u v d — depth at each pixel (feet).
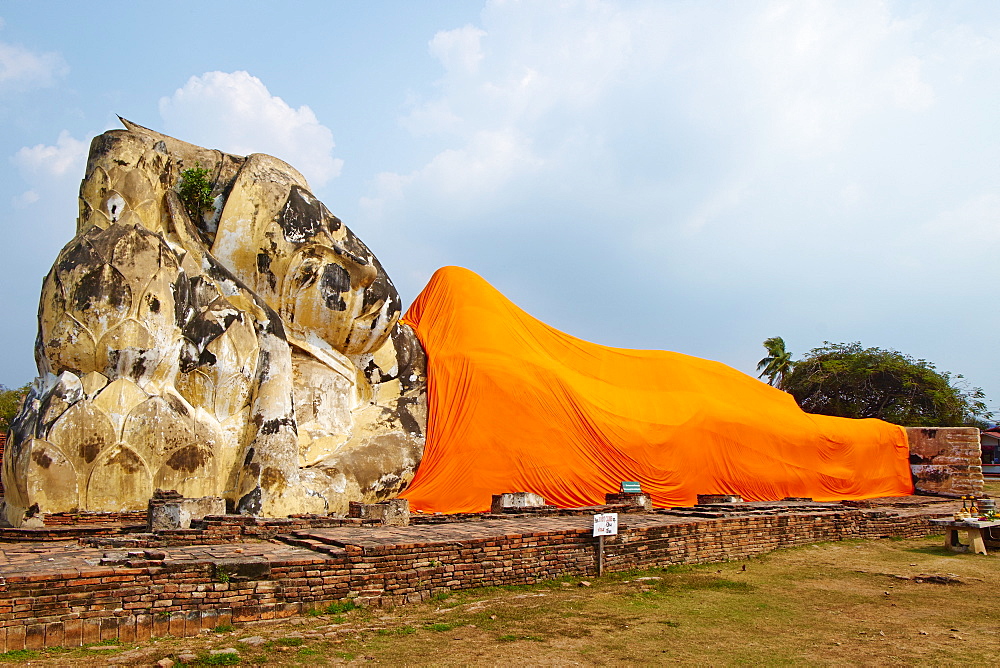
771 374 187.21
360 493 67.92
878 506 84.23
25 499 51.70
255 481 60.23
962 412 172.04
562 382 84.53
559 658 25.89
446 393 80.12
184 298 61.57
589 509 64.18
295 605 31.12
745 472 89.81
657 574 42.80
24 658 24.23
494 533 40.91
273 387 63.93
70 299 56.70
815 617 32.60
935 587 39.88
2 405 146.61
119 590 27.32
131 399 56.54
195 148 73.72
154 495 48.91
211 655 24.97
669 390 95.20
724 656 26.45
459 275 96.43
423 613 32.22
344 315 72.43
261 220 69.82
